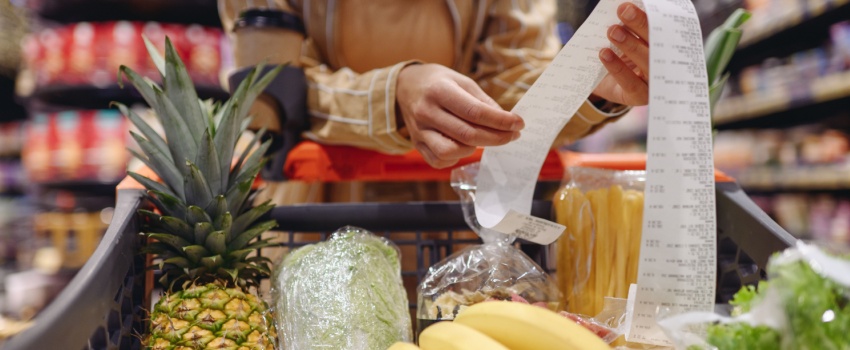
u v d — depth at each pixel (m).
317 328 0.75
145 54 2.62
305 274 0.80
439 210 0.93
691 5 0.61
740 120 4.28
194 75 2.61
